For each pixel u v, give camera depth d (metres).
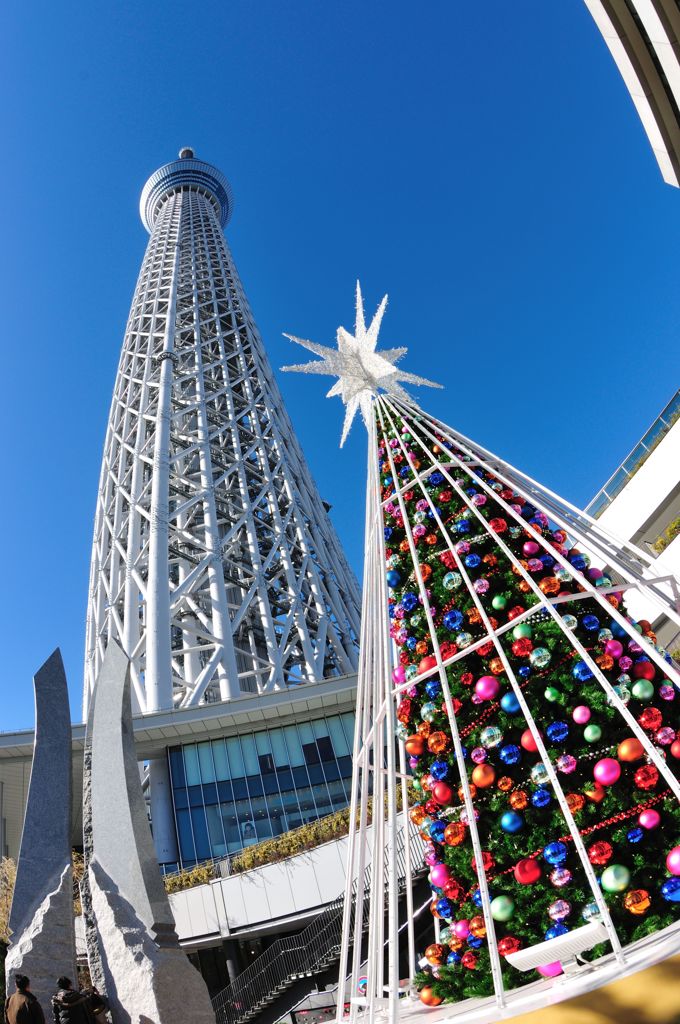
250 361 77.50
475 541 6.54
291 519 61.41
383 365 8.16
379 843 6.21
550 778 5.11
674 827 5.10
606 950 5.01
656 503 22.56
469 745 5.80
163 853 32.88
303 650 51.28
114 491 63.44
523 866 5.16
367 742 6.64
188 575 48.09
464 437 7.30
